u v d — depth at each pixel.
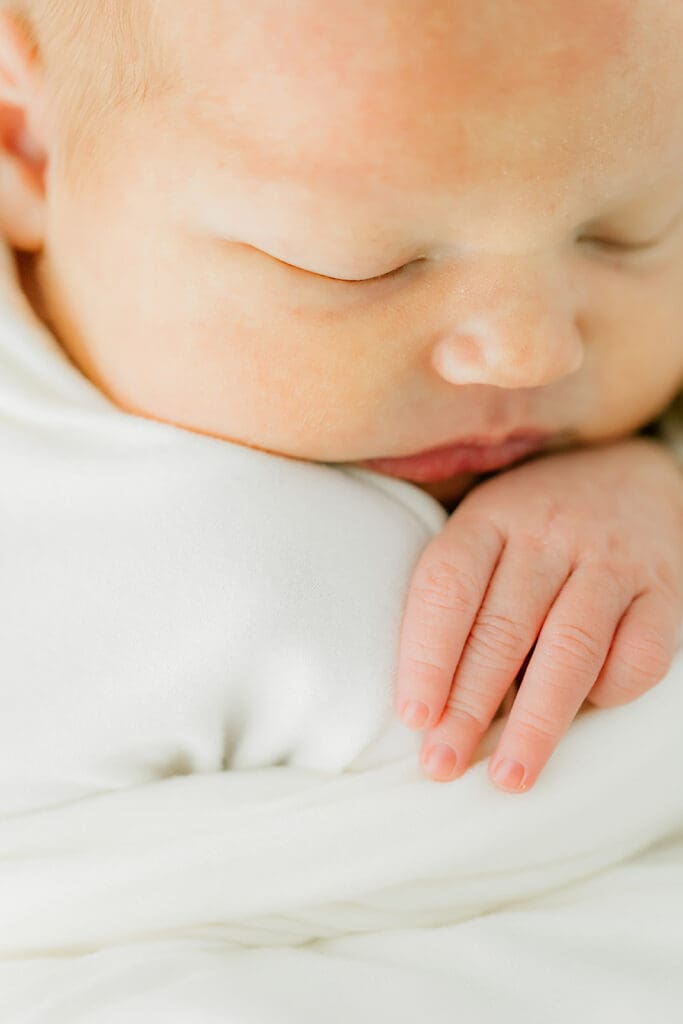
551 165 0.28
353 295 0.29
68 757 0.29
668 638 0.30
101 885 0.28
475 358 0.29
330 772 0.30
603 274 0.30
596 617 0.29
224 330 0.30
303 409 0.30
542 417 0.31
